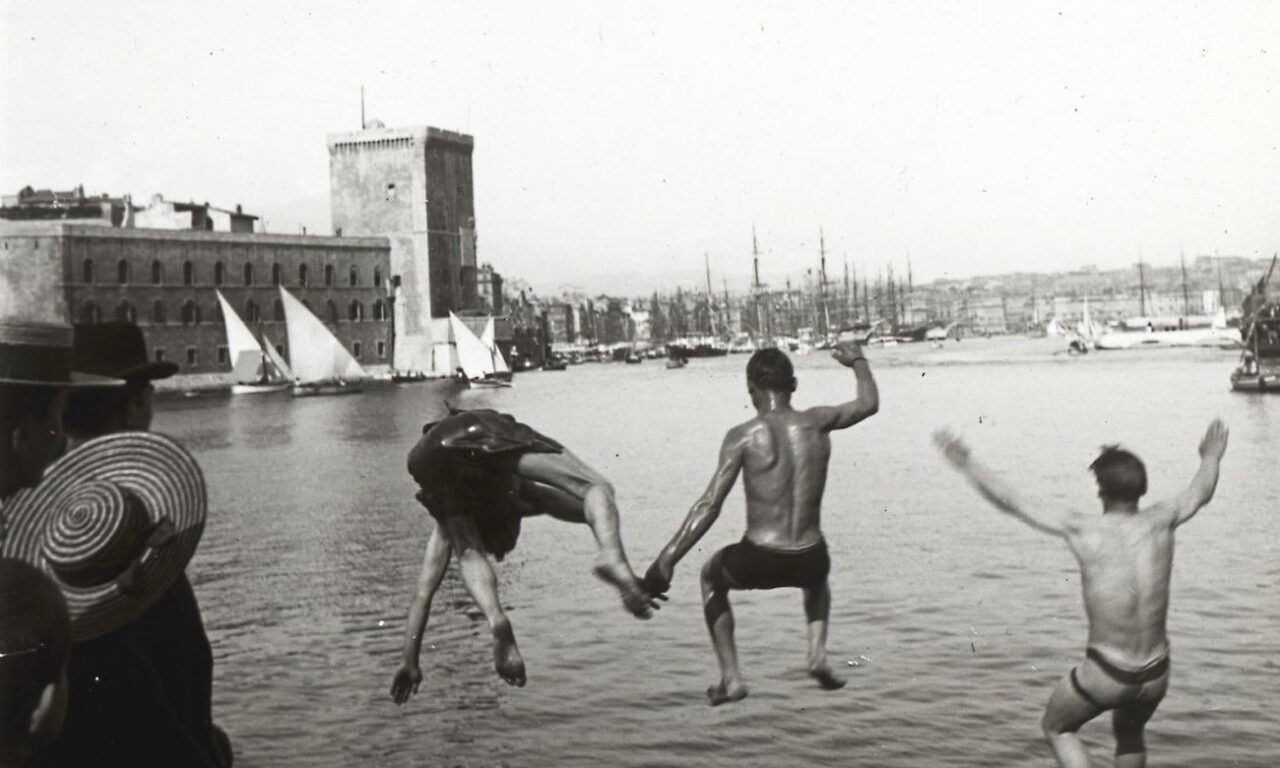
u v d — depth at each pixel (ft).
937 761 45.78
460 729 52.08
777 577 23.04
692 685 56.39
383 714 54.70
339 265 516.73
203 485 18.06
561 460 19.48
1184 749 45.57
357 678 60.59
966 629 63.05
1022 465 140.56
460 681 59.06
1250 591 67.87
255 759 49.67
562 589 77.56
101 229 435.94
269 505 135.44
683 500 124.77
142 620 18.19
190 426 298.35
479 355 477.36
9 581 14.78
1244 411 214.07
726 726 50.70
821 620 23.66
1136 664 26.78
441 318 542.16
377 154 543.39
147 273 450.30
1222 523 90.79
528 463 19.25
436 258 545.85
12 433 16.81
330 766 48.67
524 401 370.32
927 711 51.08
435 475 19.65
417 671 20.90
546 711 53.88
